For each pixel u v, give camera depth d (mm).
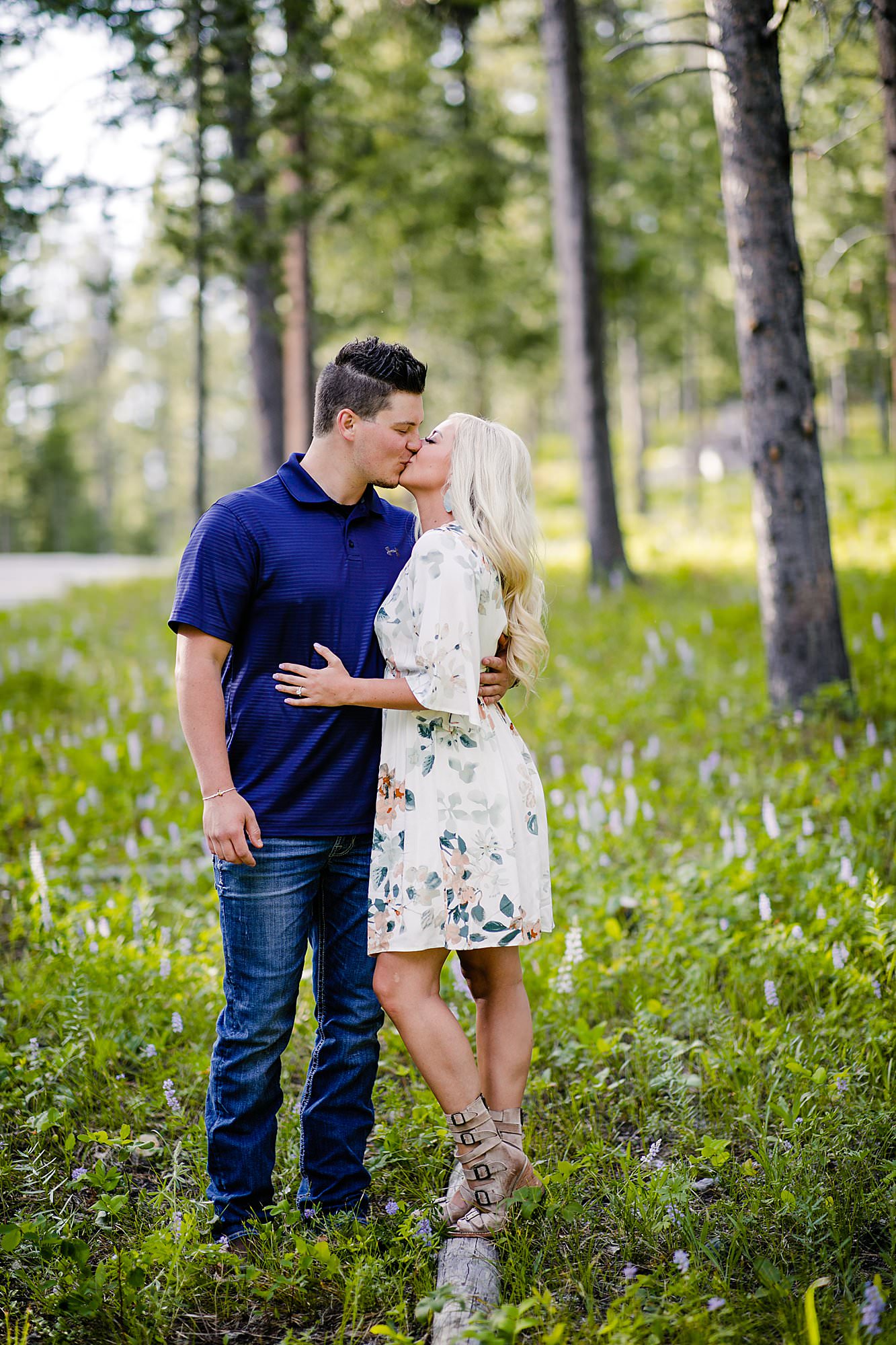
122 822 5688
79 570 22969
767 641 6688
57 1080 3281
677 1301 2312
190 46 8906
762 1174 2758
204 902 4621
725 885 4258
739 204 6344
